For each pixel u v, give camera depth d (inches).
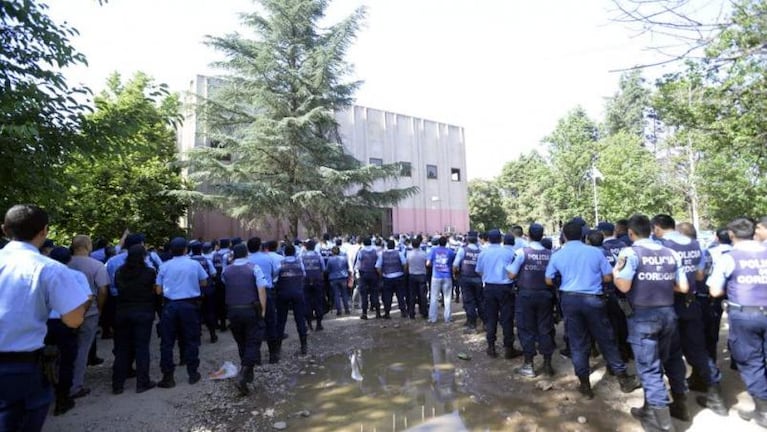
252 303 226.5
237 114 755.4
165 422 187.6
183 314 238.4
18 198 237.5
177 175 724.7
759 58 195.5
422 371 249.0
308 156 732.7
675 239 193.2
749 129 284.2
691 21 165.8
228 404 206.7
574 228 206.7
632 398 198.1
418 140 1186.6
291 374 251.0
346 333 353.4
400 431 173.2
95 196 613.6
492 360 266.2
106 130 243.4
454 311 445.1
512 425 175.0
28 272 109.4
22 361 105.3
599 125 1927.9
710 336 207.8
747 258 164.6
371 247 418.9
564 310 203.5
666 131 1067.9
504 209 2113.7
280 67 729.6
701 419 172.2
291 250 297.9
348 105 804.6
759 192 646.5
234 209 691.4
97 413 198.4
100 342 344.5
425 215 1171.3
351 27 752.3
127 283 226.2
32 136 199.8
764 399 161.5
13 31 219.9
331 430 176.6
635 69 178.2
